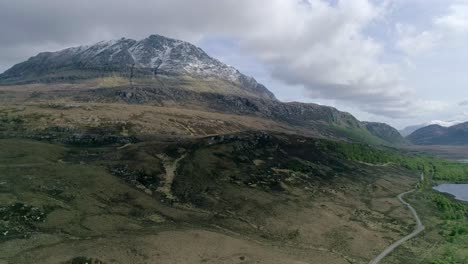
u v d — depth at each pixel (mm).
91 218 133125
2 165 168250
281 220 157625
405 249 143750
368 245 144750
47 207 132875
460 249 145750
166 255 111125
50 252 105250
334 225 160625
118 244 114375
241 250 121812
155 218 144875
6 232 113688
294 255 125875
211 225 145750
